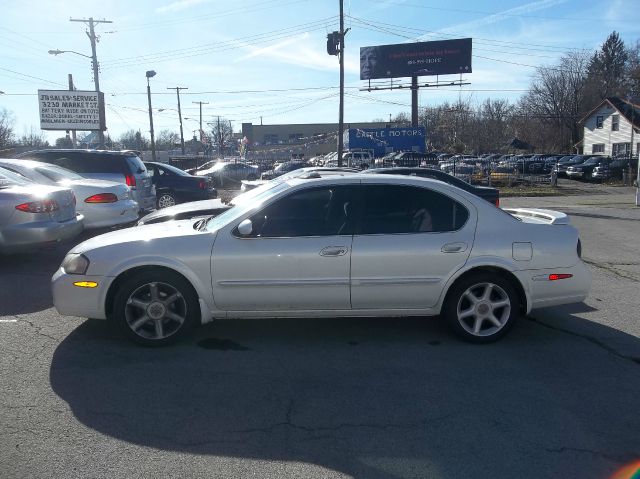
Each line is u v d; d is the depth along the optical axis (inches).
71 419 140.3
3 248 282.8
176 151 3171.8
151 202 490.6
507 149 2760.8
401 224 191.5
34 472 117.0
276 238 187.6
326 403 150.5
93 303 187.8
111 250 187.5
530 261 191.9
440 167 1309.1
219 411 145.6
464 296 193.8
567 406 149.3
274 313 191.5
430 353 187.3
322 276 187.2
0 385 159.9
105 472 117.4
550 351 189.8
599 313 236.1
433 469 119.6
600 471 119.0
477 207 194.2
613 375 169.9
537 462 122.4
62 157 444.5
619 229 543.5
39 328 209.5
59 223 299.4
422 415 143.9
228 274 186.2
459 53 1999.3
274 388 159.8
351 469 119.4
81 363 176.6
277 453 125.6
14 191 287.9
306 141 3457.2
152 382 163.2
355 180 194.1
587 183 1396.4
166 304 189.0
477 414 144.6
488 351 189.2
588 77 2768.2
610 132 2073.1
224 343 195.8
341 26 1090.1
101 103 1337.4
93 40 1349.7
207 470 118.5
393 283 188.9
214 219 209.2
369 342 197.5
